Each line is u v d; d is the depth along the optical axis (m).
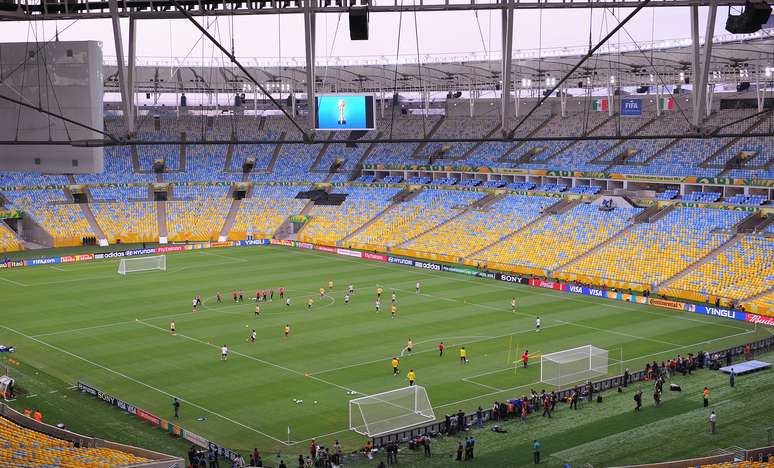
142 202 129.12
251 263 107.62
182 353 66.06
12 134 39.69
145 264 105.31
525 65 113.88
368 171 137.62
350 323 75.50
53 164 39.62
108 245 120.38
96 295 87.31
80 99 39.03
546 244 104.25
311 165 139.88
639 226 100.62
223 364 63.16
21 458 37.84
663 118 120.38
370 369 61.78
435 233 115.81
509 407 51.66
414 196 127.50
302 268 104.06
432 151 135.50
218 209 130.75
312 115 37.91
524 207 114.75
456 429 49.38
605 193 111.38
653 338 70.31
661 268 91.25
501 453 45.94
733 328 73.62
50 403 54.75
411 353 65.75
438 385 58.00
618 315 78.50
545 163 121.75
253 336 69.25
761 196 97.06
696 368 61.06
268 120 150.00
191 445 47.66
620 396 55.41
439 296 87.12
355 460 45.44
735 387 56.41
